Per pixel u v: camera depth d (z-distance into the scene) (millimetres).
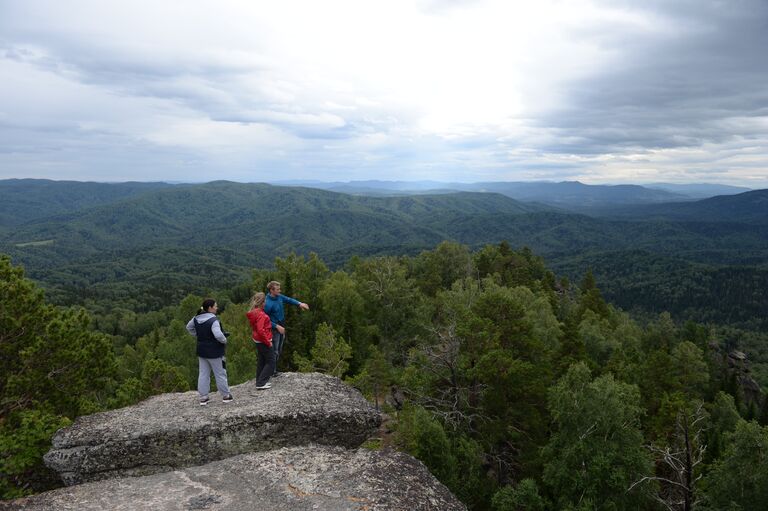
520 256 109875
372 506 8328
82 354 18172
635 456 22719
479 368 26453
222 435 11141
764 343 167875
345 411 12320
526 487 23250
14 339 16625
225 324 61625
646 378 43969
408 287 62594
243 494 8781
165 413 11703
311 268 70500
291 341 46781
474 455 25203
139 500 8609
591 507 21531
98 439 10633
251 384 13977
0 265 17406
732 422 47281
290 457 10203
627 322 93188
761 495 23438
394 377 39312
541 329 49594
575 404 23266
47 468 12750
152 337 71750
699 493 24484
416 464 10164
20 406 16281
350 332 52250
